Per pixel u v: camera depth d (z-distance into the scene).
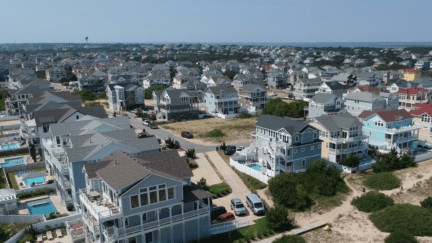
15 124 95.94
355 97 99.50
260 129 68.06
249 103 125.38
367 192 53.78
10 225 42.31
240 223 43.59
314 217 47.41
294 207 49.91
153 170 36.31
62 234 41.50
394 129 70.06
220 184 56.59
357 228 44.44
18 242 39.12
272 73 184.88
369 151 71.19
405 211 46.12
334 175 57.06
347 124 65.94
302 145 59.84
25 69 181.12
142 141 50.16
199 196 38.03
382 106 98.75
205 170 63.03
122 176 34.62
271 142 59.41
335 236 42.66
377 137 73.56
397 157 63.38
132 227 34.00
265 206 49.62
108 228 33.22
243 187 55.94
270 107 111.50
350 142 66.12
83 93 147.50
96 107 72.62
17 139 83.75
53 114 66.81
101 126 57.06
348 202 51.78
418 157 67.06
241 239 40.81
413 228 42.97
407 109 109.50
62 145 54.88
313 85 145.62
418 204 50.09
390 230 43.16
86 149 46.34
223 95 115.19
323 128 66.31
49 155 56.69
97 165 39.69
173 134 89.12
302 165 61.38
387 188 55.00
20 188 55.38
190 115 108.50
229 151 71.62
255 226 44.00
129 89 122.31
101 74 188.62
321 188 54.16
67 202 48.09
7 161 68.75
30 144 65.44
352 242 41.25
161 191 35.16
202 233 40.28
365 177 59.88
